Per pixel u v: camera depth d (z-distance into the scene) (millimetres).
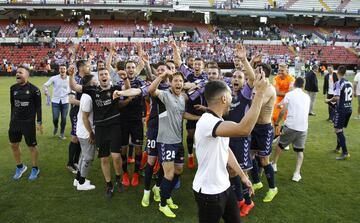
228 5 42344
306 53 36750
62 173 6508
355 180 6152
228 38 38156
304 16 44719
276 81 7922
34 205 5184
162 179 5246
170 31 38812
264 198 5336
